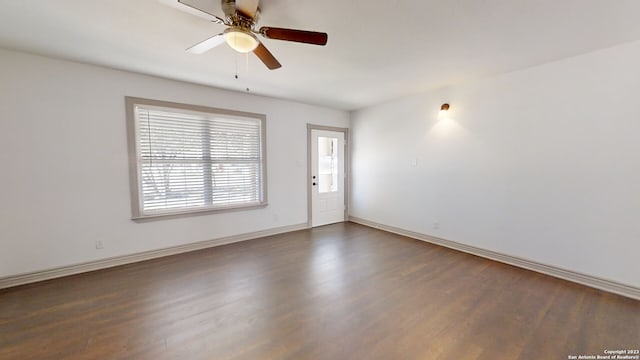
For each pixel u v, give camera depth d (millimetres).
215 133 3855
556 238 2830
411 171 4266
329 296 2436
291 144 4605
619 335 1886
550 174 2840
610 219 2500
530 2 1754
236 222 4090
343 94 4098
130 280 2773
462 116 3557
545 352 1728
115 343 1811
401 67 2928
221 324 2021
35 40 2340
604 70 2471
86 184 2969
